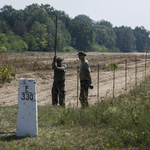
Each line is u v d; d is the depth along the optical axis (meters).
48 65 22.78
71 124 6.11
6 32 113.31
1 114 6.86
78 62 27.67
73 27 162.25
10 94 11.65
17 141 4.94
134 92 9.50
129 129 5.46
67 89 12.73
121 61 28.61
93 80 15.43
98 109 6.96
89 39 163.00
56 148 4.59
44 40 119.00
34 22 130.88
